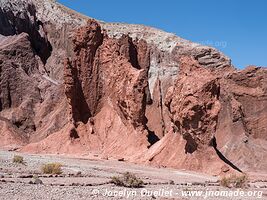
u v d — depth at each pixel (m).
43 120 101.06
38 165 46.97
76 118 80.94
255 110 103.75
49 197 23.78
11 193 24.23
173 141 64.44
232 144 95.94
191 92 62.19
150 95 106.06
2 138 90.19
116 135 77.44
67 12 137.62
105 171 49.22
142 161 65.31
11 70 109.31
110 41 86.31
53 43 128.62
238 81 107.50
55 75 119.44
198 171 59.88
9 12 125.25
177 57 121.56
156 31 136.38
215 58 120.06
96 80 84.31
